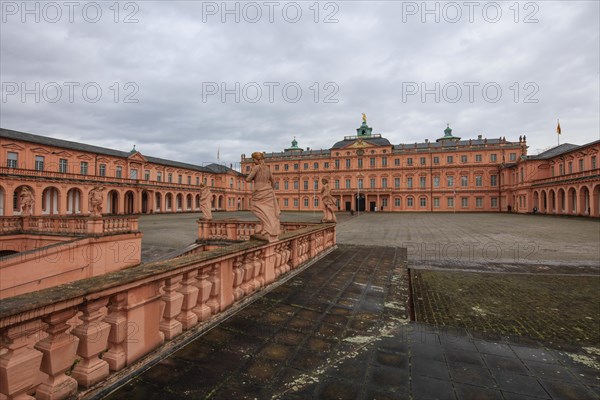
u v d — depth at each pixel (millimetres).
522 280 9453
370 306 5559
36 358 2260
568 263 12141
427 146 79812
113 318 2967
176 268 3652
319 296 6047
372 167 79688
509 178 65938
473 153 72812
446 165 74438
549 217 43562
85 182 46656
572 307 6855
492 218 44906
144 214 57188
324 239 11734
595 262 12312
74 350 2535
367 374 3273
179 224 34406
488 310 6672
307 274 7938
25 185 39000
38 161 42562
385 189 77125
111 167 53906
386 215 57906
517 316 6262
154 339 3387
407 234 23641
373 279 7633
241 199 89438
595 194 38781
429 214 61562
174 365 3258
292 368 3340
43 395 2398
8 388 2123
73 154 47188
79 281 2832
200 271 4250
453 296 7766
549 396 2977
